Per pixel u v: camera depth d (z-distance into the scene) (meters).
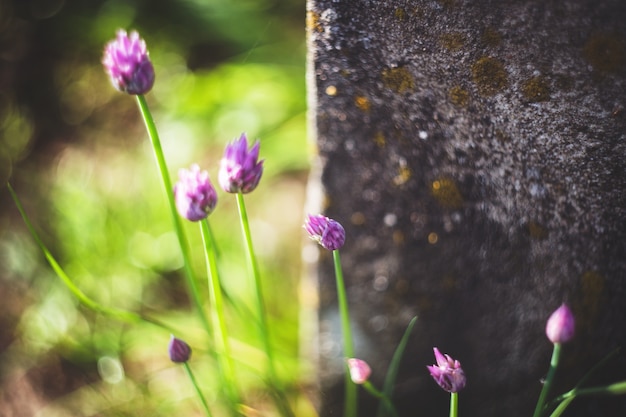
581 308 0.52
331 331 0.59
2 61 0.97
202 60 0.93
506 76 0.47
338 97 0.51
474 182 0.51
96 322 0.70
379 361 0.59
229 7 0.90
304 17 0.89
